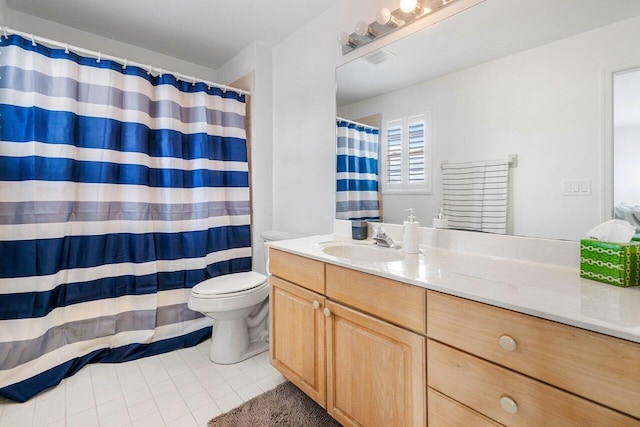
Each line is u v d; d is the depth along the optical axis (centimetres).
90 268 179
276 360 160
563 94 104
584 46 100
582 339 63
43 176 162
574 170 102
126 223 191
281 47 231
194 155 215
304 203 215
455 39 133
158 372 174
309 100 208
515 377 73
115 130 185
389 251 139
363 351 112
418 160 149
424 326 92
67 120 167
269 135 241
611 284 86
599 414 61
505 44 118
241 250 237
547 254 109
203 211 214
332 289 124
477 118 126
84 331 179
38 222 160
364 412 112
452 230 136
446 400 87
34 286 159
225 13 196
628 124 92
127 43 233
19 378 151
